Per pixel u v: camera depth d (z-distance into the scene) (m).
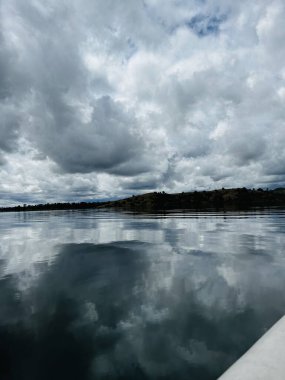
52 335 4.89
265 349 3.52
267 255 10.81
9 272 9.20
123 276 8.41
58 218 47.22
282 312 5.61
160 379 3.65
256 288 7.04
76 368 3.92
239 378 2.94
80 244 14.91
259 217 32.28
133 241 15.35
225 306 5.96
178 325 5.16
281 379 2.86
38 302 6.46
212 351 4.29
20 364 4.04
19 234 21.12
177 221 29.17
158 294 6.80
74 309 6.02
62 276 8.62
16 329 5.14
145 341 4.63
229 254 11.12
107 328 5.12
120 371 3.84
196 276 8.20
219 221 27.78
